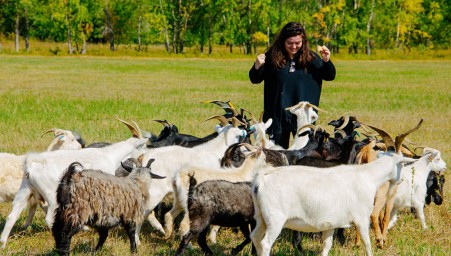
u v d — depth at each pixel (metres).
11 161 9.51
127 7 80.00
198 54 74.62
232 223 8.57
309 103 11.00
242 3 84.88
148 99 26.67
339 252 9.12
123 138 16.50
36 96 27.05
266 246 7.75
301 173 7.93
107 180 8.17
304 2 86.88
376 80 40.88
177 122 19.61
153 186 9.69
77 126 18.45
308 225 7.96
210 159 10.09
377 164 8.41
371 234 10.23
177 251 8.39
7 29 83.19
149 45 94.69
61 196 7.93
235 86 34.44
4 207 11.07
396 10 83.12
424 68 57.19
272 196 7.76
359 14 81.94
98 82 36.16
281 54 11.10
